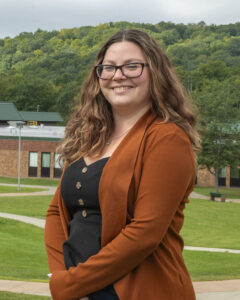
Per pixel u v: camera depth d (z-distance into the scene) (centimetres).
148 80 210
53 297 194
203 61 13825
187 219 2758
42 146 5125
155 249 193
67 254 211
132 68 208
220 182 4925
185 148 193
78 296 189
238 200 3947
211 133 3931
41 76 14050
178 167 188
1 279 866
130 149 198
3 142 5228
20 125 4078
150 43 211
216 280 946
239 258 1539
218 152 3991
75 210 221
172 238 202
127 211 197
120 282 190
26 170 5169
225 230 2458
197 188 4734
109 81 215
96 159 214
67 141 230
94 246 204
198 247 1877
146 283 191
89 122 225
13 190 4022
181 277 199
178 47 15488
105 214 197
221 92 4041
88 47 19562
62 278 192
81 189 209
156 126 199
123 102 211
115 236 196
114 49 212
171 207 187
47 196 3581
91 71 230
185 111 210
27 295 670
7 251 1537
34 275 1082
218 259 1513
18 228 2166
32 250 1609
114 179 197
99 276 186
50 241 223
